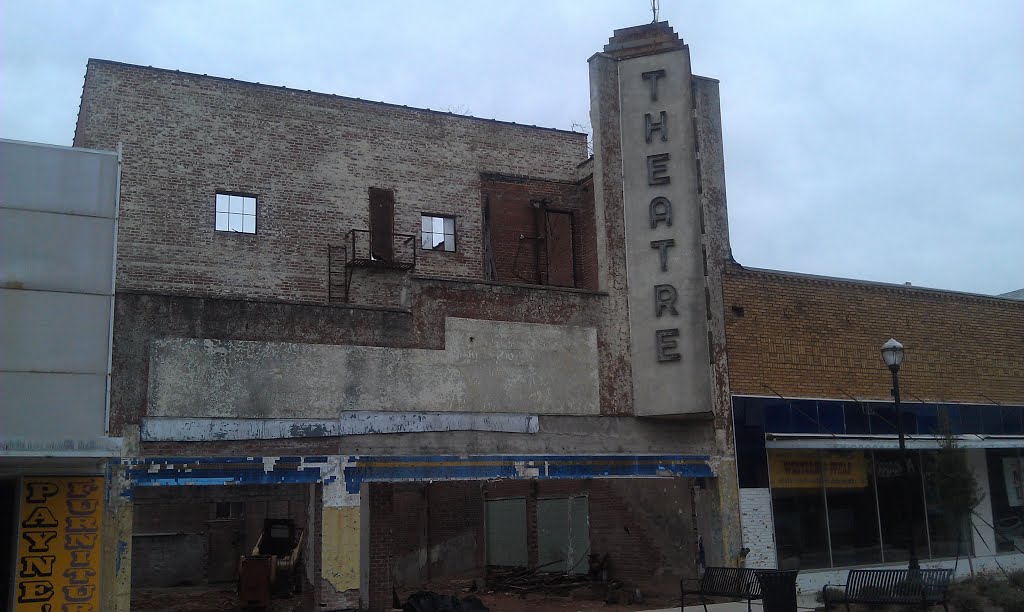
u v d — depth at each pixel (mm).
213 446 15000
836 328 21797
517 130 27922
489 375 17734
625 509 21641
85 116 22438
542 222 26375
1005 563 23281
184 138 23312
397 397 16734
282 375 15781
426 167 26250
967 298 24297
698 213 19688
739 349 20250
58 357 13500
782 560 19812
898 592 15273
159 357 14898
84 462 13609
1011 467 24312
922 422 22578
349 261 24141
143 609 23406
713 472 19375
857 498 21344
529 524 25625
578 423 18484
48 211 13883
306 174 24625
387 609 18109
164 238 22625
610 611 18766
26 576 13469
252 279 23453
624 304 19672
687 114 20125
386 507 18625
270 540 26141
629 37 21125
